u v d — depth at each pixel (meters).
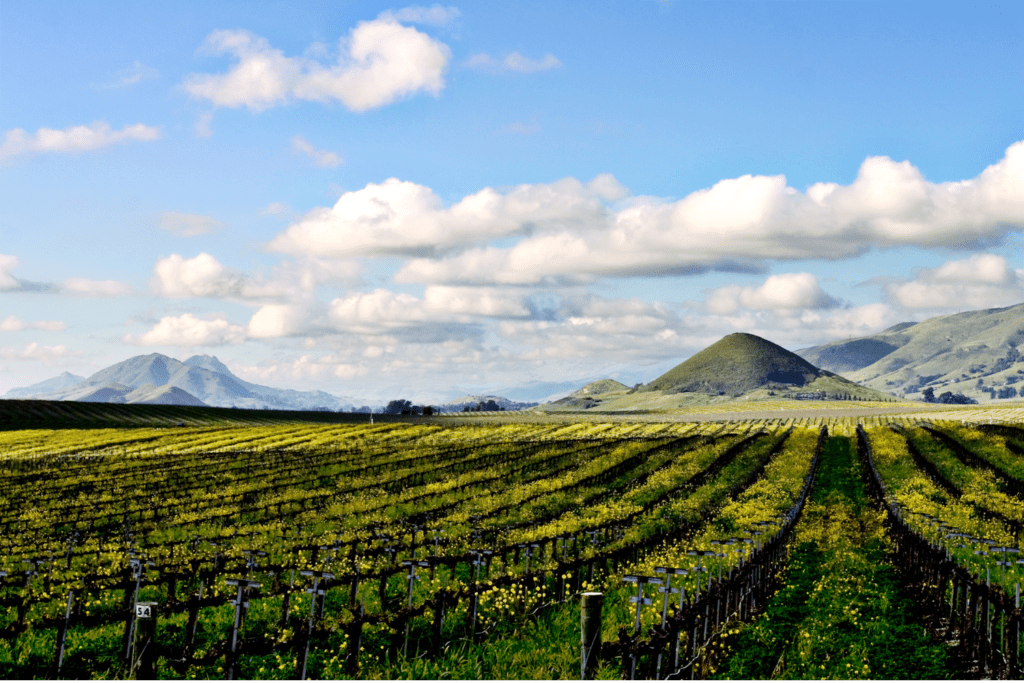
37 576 21.70
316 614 15.76
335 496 42.66
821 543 26.42
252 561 20.62
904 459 53.84
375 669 12.45
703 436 84.75
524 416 187.00
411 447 75.81
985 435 69.75
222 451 75.31
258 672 12.23
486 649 13.66
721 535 26.03
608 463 55.09
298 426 113.12
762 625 16.06
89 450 77.94
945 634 15.12
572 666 12.52
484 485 45.56
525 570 20.73
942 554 17.45
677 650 12.30
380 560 22.61
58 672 12.70
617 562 20.89
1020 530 26.70
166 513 37.28
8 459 68.12
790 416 158.62
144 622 10.61
